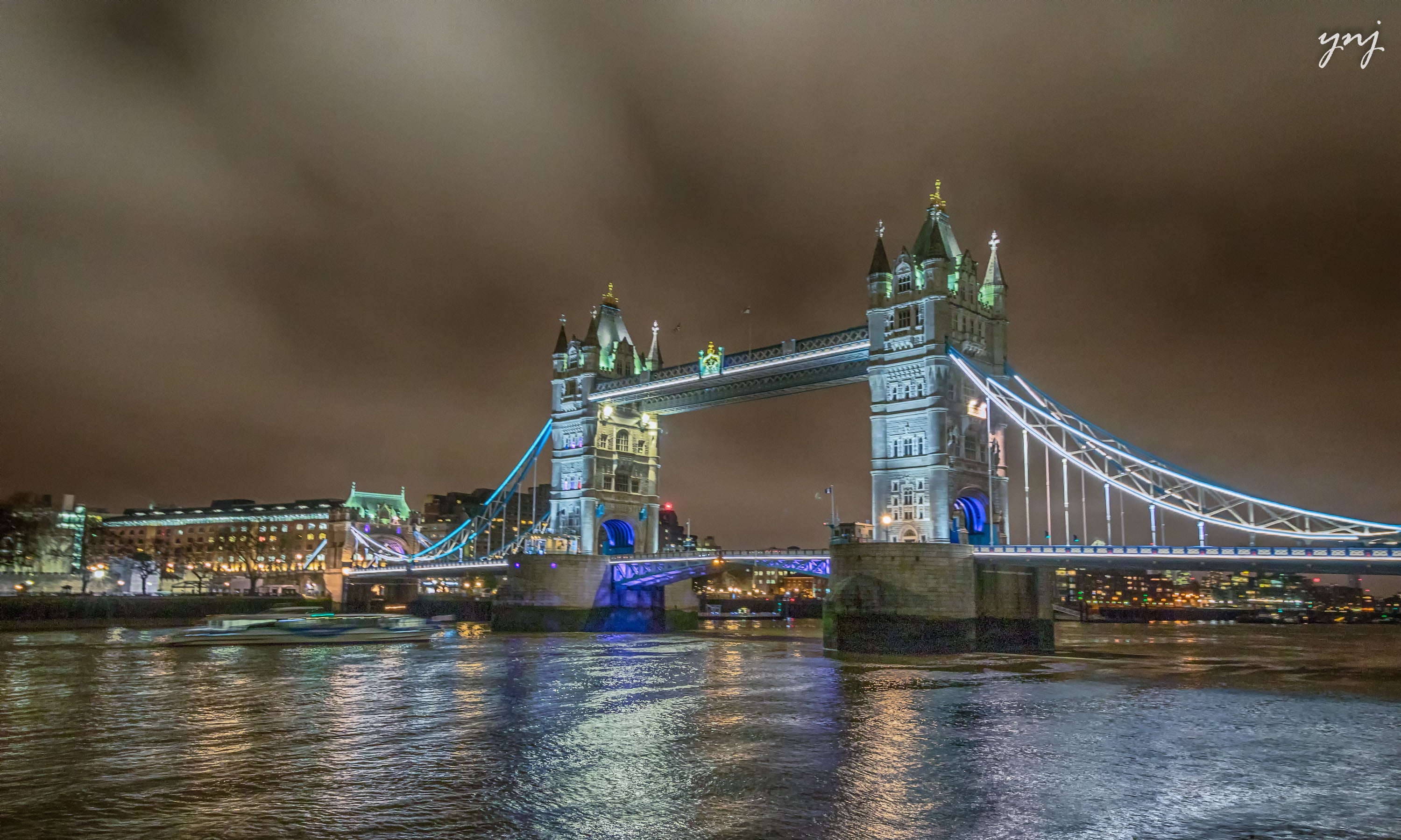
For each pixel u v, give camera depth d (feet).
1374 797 116.37
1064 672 246.47
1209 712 176.96
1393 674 251.80
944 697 196.95
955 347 321.32
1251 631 623.36
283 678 237.66
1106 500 287.28
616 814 109.70
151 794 118.11
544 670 257.55
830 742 148.77
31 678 235.20
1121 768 131.03
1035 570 314.35
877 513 324.39
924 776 126.52
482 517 556.51
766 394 397.39
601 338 479.00
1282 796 116.78
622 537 482.28
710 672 248.32
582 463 457.68
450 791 119.44
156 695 204.44
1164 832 103.30
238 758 138.51
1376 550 223.10
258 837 102.01
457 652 320.29
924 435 315.37
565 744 148.87
